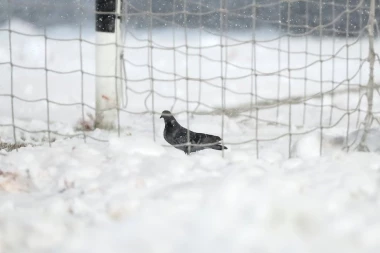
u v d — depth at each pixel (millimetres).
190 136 25734
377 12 54719
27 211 16844
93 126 32688
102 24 31422
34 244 14883
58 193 19484
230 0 64750
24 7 61781
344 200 16688
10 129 31344
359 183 17812
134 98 41594
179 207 16141
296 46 55781
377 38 54344
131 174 20500
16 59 48906
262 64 50719
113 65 31844
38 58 49594
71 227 15594
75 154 23594
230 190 16281
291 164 21469
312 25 60344
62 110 38094
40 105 38750
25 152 24141
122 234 14727
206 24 63000
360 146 24312
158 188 18609
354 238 14430
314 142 24719
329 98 41188
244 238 14234
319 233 14812
